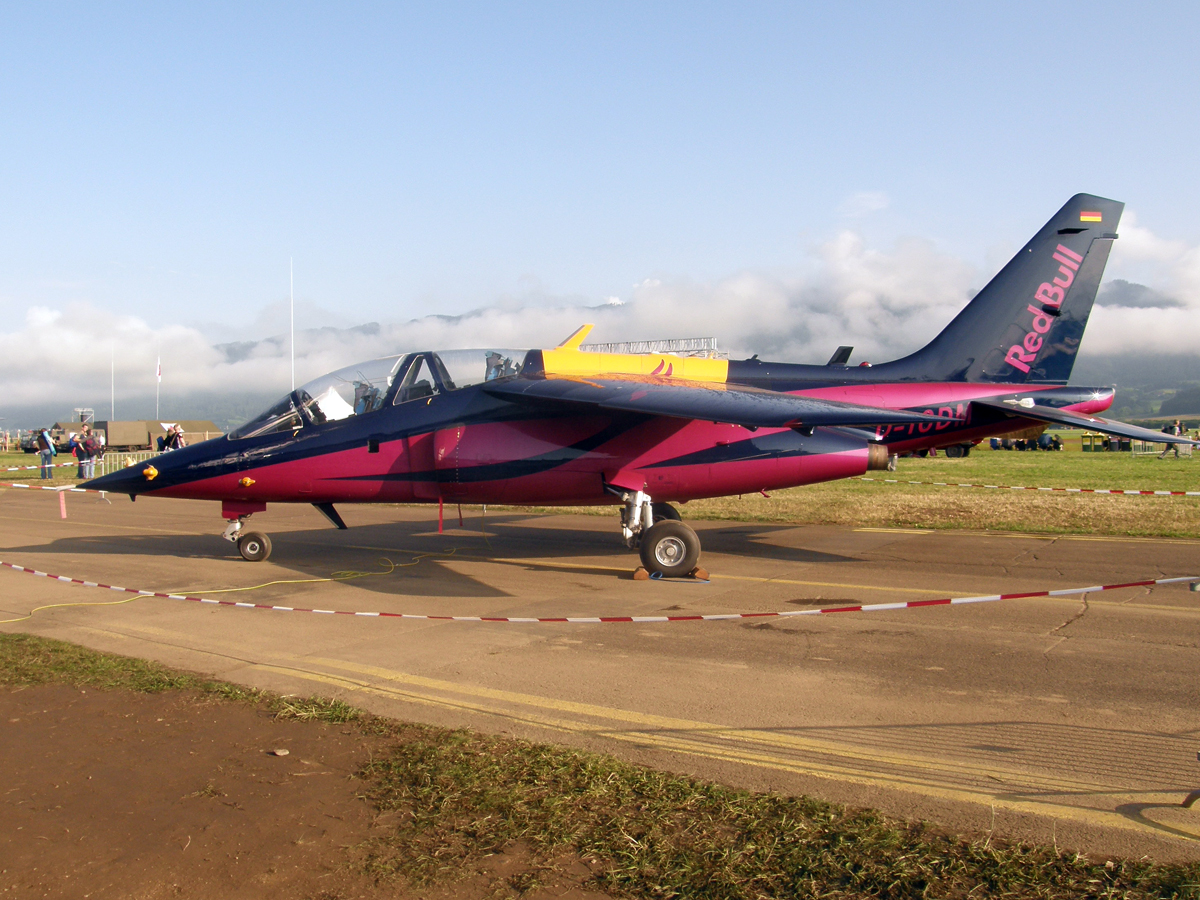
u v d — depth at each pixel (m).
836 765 4.67
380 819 4.03
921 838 3.78
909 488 23.75
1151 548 12.62
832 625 8.09
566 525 17.00
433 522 17.92
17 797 4.33
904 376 13.59
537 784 4.38
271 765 4.70
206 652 7.34
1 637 7.72
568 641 7.59
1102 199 13.64
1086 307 13.74
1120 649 7.02
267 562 12.77
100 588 10.45
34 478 34.00
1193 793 4.14
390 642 7.63
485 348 12.88
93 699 5.88
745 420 9.70
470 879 3.47
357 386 12.47
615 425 11.84
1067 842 3.74
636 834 3.82
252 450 12.20
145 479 12.41
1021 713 5.50
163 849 3.77
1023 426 13.61
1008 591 9.63
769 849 3.67
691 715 5.55
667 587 10.31
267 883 3.47
